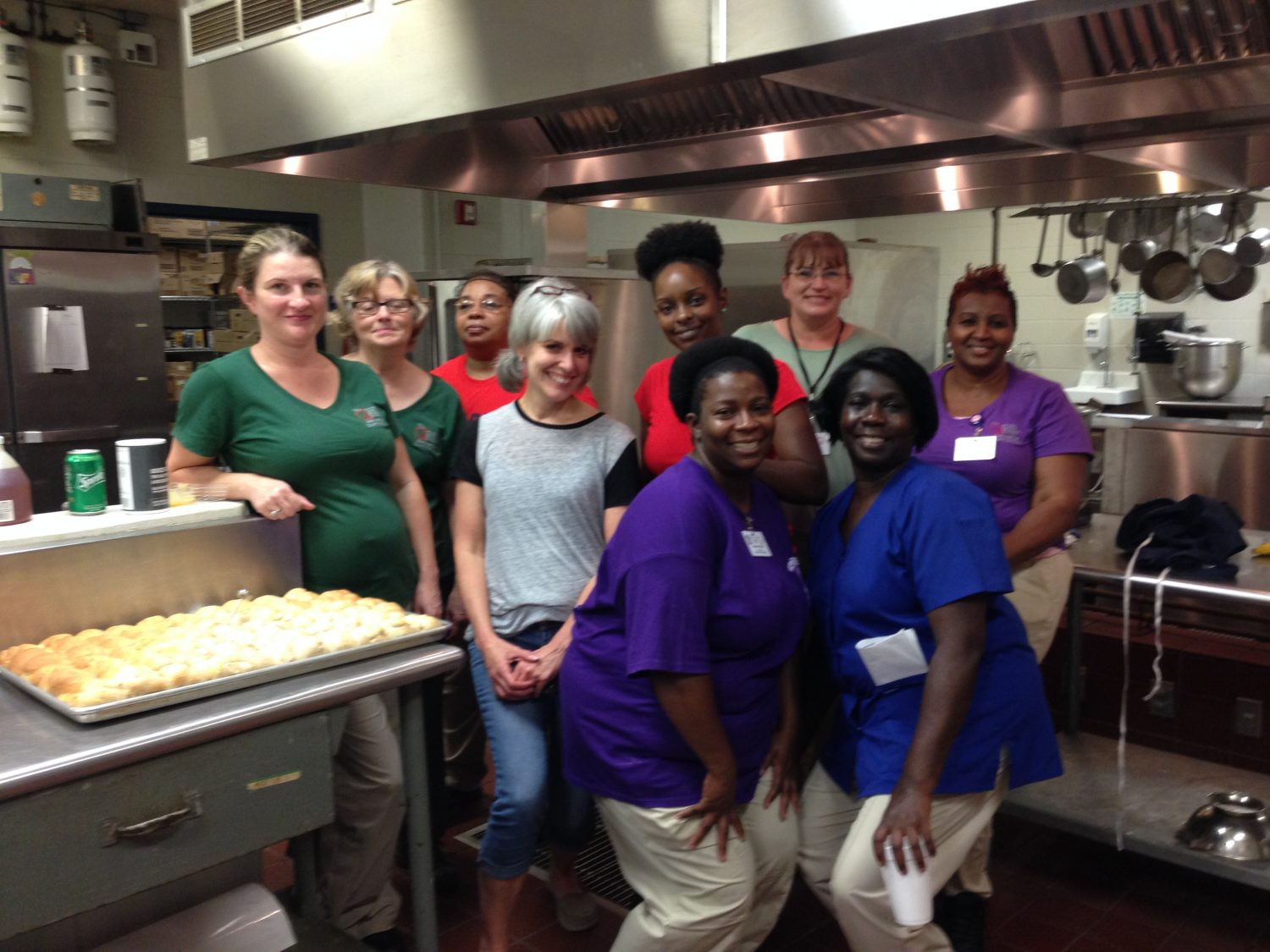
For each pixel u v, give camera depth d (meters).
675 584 1.53
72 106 5.02
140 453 1.92
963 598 1.54
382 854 2.12
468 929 2.39
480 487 2.10
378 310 2.41
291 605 1.92
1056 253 6.48
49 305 4.43
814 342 2.35
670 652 1.52
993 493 2.18
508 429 2.04
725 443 1.59
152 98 5.41
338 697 1.63
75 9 5.12
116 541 1.83
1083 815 2.54
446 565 2.56
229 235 5.71
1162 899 2.56
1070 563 2.29
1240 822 2.38
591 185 2.74
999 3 1.13
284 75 1.95
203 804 1.51
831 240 2.28
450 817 2.91
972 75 1.65
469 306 2.77
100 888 1.41
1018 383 2.21
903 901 1.51
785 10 1.28
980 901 2.14
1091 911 2.50
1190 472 4.66
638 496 1.64
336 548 2.09
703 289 2.15
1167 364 5.86
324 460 2.04
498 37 1.60
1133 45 1.72
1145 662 3.00
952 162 2.20
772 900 1.82
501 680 1.95
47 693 1.53
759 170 2.44
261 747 1.57
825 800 1.84
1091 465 4.93
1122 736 2.46
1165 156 2.19
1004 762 1.68
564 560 2.00
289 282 1.99
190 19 2.13
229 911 1.75
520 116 1.66
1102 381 6.00
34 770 1.32
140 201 4.75
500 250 6.37
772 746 1.79
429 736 2.48
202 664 1.60
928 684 1.55
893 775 1.62
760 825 1.74
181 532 1.91
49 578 1.77
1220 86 1.70
